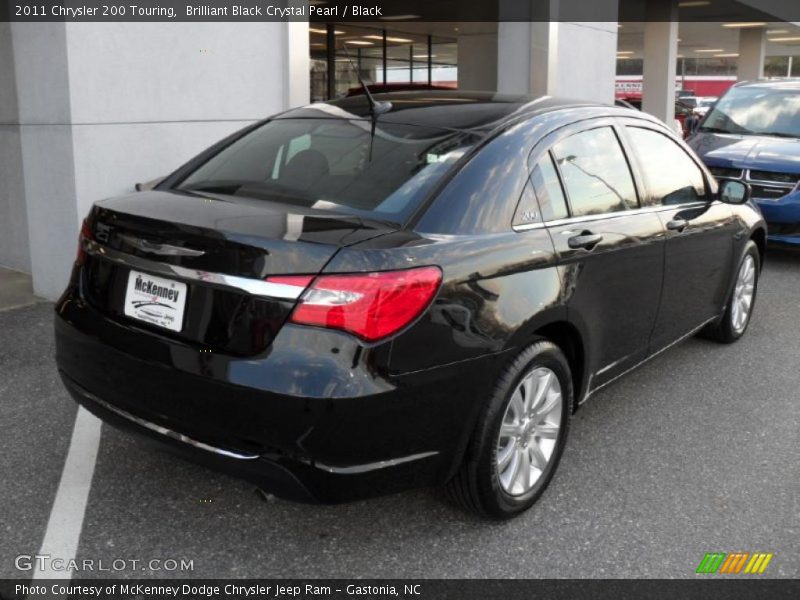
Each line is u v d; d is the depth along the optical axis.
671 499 3.51
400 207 2.97
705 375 5.08
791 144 8.67
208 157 3.72
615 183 3.92
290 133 3.65
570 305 3.35
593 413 4.45
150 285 2.86
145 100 6.12
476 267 2.91
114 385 2.95
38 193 6.05
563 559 3.04
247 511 3.29
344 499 2.70
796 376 5.10
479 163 3.18
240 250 2.65
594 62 12.05
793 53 40.78
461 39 18.02
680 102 28.73
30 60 5.84
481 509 3.14
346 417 2.57
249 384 2.59
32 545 3.02
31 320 5.72
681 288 4.48
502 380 3.04
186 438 2.79
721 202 4.89
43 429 3.97
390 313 2.62
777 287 7.55
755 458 3.94
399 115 3.59
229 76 6.71
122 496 3.37
